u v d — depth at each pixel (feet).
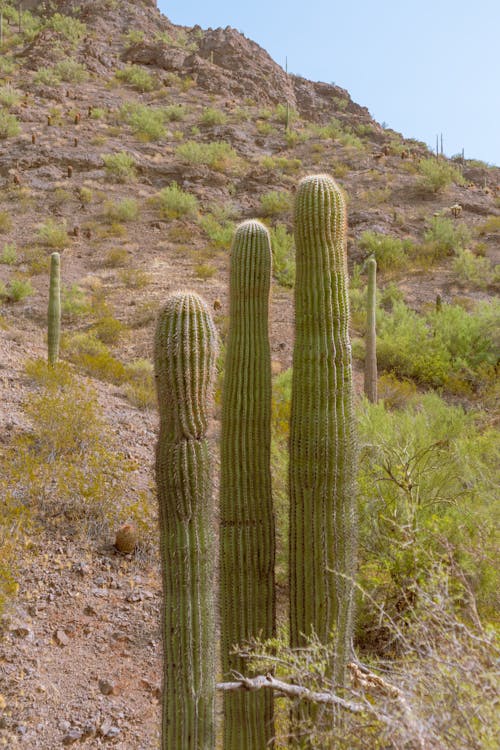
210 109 150.92
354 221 102.17
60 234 92.63
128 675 18.93
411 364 56.59
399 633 10.02
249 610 13.15
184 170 118.83
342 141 144.77
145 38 204.64
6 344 49.08
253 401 13.23
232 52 198.49
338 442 12.35
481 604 15.76
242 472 13.21
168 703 11.27
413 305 75.00
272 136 146.10
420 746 7.86
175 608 11.27
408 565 16.58
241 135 140.36
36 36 186.91
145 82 170.19
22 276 81.00
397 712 8.33
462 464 23.84
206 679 11.29
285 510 23.24
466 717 7.93
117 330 65.21
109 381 47.21
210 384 11.50
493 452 25.22
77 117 134.82
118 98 159.33
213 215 106.01
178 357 11.16
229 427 13.30
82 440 31.65
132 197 110.52
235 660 13.11
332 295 12.55
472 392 52.80
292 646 12.62
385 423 26.68
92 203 107.45
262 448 13.30
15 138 123.65
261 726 12.77
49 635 19.93
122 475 29.30
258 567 13.23
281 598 21.91
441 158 150.82
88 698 17.88
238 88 180.14
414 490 20.94
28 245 92.32
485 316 60.75
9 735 16.39
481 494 21.98
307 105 200.85
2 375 39.47
